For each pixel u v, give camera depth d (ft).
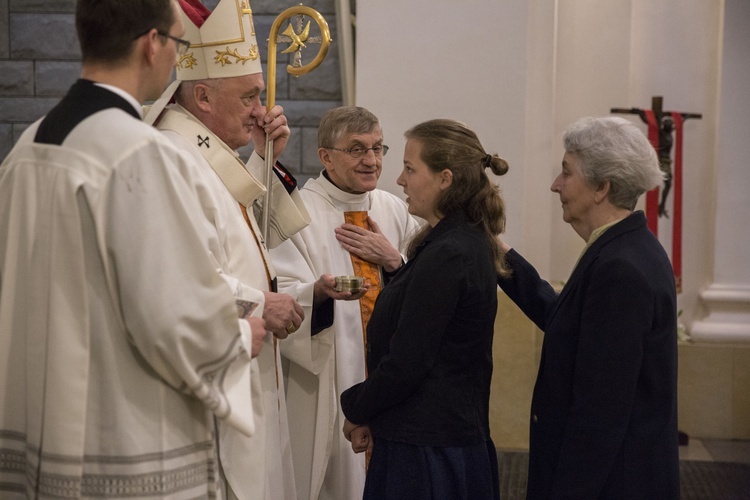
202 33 7.06
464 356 6.98
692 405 15.17
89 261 5.26
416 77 13.98
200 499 5.74
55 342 5.22
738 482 12.82
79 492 5.26
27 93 15.62
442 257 6.73
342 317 9.62
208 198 6.52
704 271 16.26
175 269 5.22
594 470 6.26
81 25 5.40
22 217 5.40
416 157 7.14
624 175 6.65
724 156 15.57
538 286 8.17
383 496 6.99
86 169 5.15
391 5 13.92
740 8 15.37
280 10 15.46
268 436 7.39
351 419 7.07
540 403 6.94
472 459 7.02
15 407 5.57
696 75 16.08
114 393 5.34
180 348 5.20
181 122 7.14
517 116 13.89
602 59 16.15
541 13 14.33
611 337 6.26
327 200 10.00
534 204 14.80
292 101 15.64
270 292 6.97
